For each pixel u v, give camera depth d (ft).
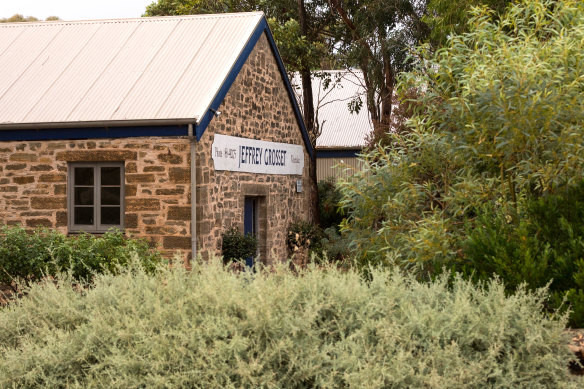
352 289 16.97
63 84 46.37
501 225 23.47
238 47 47.80
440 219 26.91
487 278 20.93
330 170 92.63
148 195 42.11
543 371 15.87
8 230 33.65
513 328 16.47
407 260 26.00
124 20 52.70
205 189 42.45
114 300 18.01
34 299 18.76
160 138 42.04
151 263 34.71
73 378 15.85
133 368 15.38
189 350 15.30
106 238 36.17
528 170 25.12
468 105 27.17
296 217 60.54
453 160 29.07
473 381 15.25
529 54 25.91
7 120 43.39
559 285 20.72
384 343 15.78
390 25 71.10
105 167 43.21
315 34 79.56
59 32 52.03
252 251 46.68
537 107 24.73
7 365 16.01
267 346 15.28
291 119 59.62
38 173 43.52
